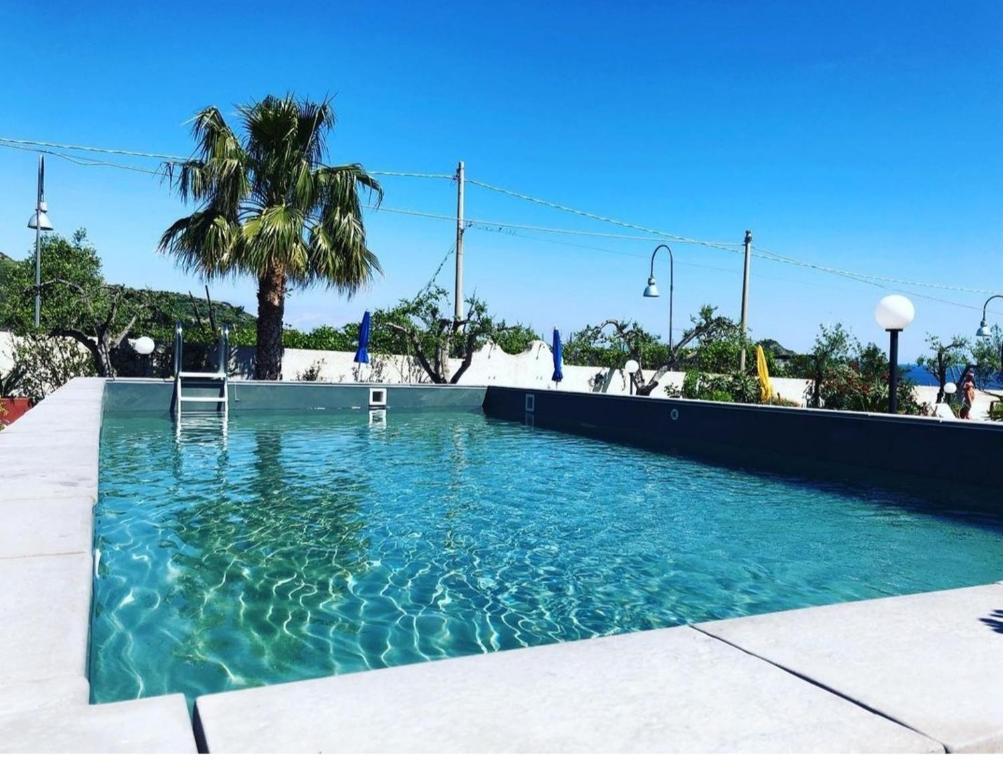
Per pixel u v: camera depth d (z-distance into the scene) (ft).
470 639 11.55
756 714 5.54
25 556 9.25
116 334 52.31
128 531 17.76
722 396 54.54
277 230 45.39
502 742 5.03
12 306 50.31
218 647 10.96
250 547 16.62
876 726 5.39
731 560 16.46
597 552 16.92
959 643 7.06
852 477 28.09
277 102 47.85
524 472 28.43
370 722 5.27
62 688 5.73
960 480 24.54
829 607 8.17
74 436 20.13
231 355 55.67
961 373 74.69
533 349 66.39
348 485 24.63
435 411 55.88
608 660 6.52
